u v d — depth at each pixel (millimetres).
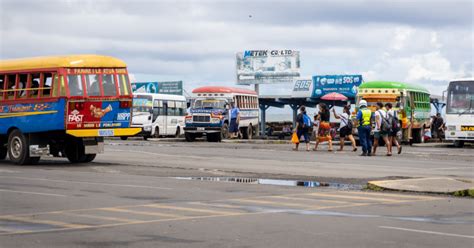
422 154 37031
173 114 64562
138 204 16344
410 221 13977
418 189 19000
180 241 11836
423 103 54531
